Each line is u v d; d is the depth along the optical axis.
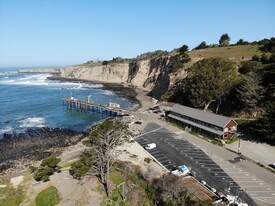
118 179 35.25
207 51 119.88
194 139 51.84
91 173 36.09
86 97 112.81
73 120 75.69
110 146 38.59
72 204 29.91
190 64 101.69
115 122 47.56
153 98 109.56
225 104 68.00
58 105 96.25
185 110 62.19
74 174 37.62
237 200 29.58
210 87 65.56
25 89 137.62
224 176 36.06
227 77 66.12
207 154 44.00
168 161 41.25
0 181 36.41
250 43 130.12
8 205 29.95
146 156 43.56
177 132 56.50
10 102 99.69
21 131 63.88
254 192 31.97
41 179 35.97
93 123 72.50
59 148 52.62
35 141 56.78
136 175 36.38
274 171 37.41
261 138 49.88
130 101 103.62
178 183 32.12
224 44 146.00
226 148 46.41
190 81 73.25
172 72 102.50
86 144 41.38
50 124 70.88
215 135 50.94
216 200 29.41
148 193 31.89
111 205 29.64
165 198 29.81
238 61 88.50
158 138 52.50
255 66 72.69
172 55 128.88
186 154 44.06
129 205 29.64
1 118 76.19
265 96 59.47
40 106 93.62
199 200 29.22
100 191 32.62
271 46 97.88
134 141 50.75
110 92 127.88
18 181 36.34
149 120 66.44
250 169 38.28
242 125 55.03
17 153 50.34
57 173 38.31
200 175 36.31
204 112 57.53
